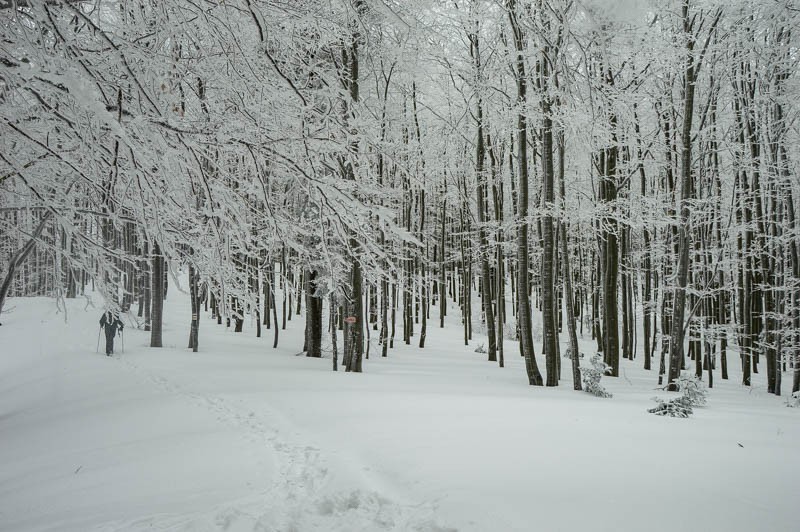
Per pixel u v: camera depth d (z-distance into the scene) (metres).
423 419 7.01
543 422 6.95
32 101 4.46
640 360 27.20
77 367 14.61
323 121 5.15
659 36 13.13
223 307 5.13
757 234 18.20
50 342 19.69
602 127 10.74
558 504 3.85
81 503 4.61
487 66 15.59
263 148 4.49
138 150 4.06
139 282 22.86
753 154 18.50
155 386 11.25
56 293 5.02
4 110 4.32
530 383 13.27
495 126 17.84
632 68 14.95
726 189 22.59
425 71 12.06
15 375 14.89
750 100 17.62
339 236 4.76
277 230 5.00
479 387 11.84
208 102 5.12
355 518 3.89
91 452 6.45
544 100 12.38
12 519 4.43
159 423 7.66
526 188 13.62
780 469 4.88
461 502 3.93
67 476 5.51
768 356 17.08
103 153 4.14
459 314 39.38
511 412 7.73
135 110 4.38
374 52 9.48
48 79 3.38
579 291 36.22
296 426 6.91
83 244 4.74
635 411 8.64
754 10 14.50
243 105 4.68
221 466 5.36
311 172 4.58
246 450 5.90
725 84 18.12
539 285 40.16
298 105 5.15
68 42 3.66
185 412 8.26
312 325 19.42
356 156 5.35
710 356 18.36
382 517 3.87
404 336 26.83
